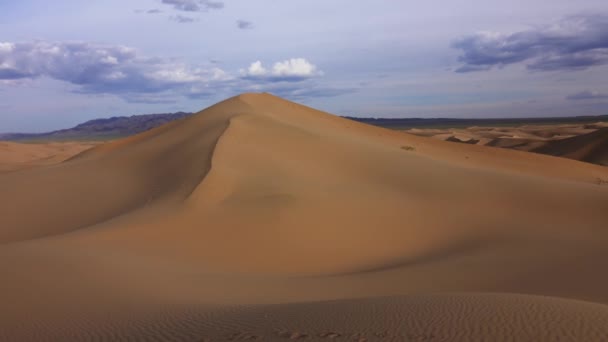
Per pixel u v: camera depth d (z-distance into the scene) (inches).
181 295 552.1
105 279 602.2
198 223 985.5
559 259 816.9
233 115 2044.8
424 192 1275.8
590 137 3973.9
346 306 401.1
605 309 358.3
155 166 1594.5
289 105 2625.5
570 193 1278.3
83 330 416.8
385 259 910.4
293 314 392.2
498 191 1288.1
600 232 1035.3
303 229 992.2
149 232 927.0
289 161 1464.1
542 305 363.9
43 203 1403.8
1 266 626.8
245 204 1086.4
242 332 357.1
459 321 332.5
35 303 504.1
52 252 724.0
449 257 860.6
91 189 1489.9
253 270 810.2
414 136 2608.3
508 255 850.8
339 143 1715.1
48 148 5137.8
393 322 341.4
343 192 1221.7
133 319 439.5
